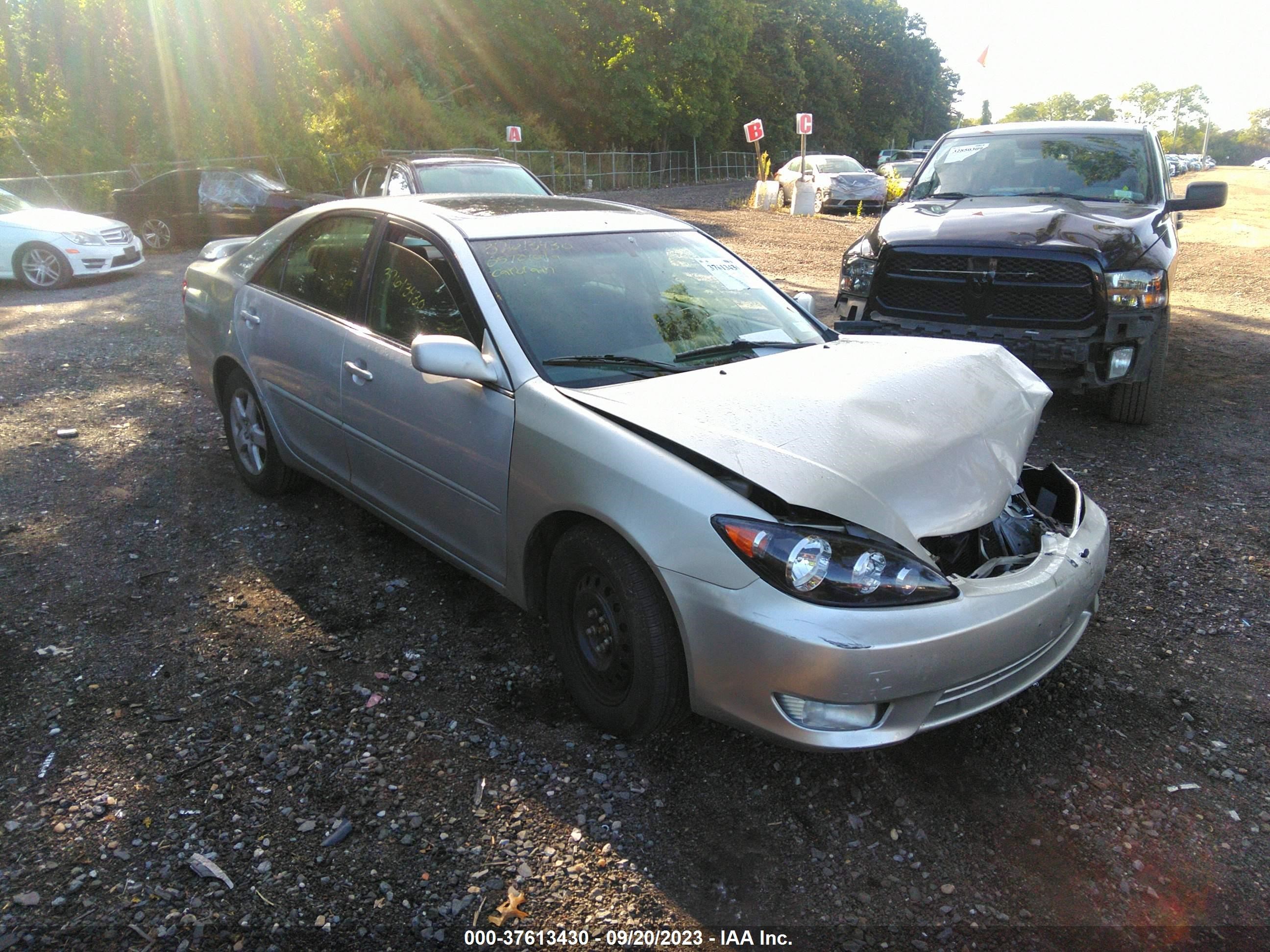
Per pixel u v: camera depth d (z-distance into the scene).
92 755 2.79
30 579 3.86
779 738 2.53
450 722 3.01
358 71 31.22
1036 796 2.76
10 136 20.02
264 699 3.10
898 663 2.43
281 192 14.95
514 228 3.63
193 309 4.97
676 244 3.98
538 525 3.01
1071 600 2.83
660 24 41.22
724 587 2.50
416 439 3.47
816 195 22.17
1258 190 38.12
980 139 7.48
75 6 21.41
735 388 3.05
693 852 2.51
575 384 3.07
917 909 2.35
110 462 5.24
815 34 59.25
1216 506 4.92
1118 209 6.41
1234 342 8.88
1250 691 3.28
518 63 39.31
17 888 2.30
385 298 3.73
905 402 3.05
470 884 2.37
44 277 11.78
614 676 2.87
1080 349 5.56
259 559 4.10
